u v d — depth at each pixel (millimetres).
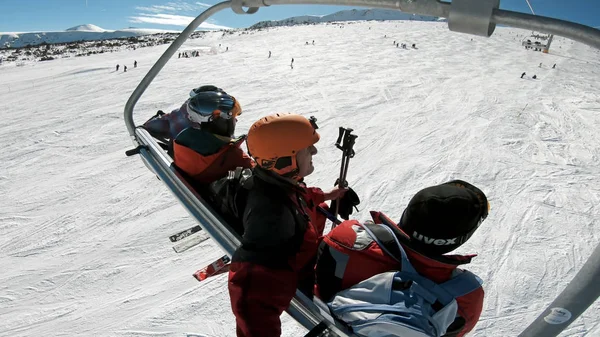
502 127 14422
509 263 6766
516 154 11906
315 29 58188
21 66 37406
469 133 13641
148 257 7668
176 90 20047
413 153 11898
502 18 851
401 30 57000
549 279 6398
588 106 18406
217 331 5934
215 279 6938
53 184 10664
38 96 20672
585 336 5285
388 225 1458
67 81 24484
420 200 1298
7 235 8562
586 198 9180
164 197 9812
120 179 10797
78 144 13398
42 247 8117
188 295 6621
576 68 35031
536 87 23016
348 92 19453
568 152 12195
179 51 38500
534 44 52625
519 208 8648
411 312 1188
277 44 42000
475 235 7566
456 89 20797
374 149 12258
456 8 875
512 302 5930
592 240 7504
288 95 18953
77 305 6617
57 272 7391
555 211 8547
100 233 8500
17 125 15500
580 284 838
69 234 8508
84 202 9742
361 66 27344
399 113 16047
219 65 27484
